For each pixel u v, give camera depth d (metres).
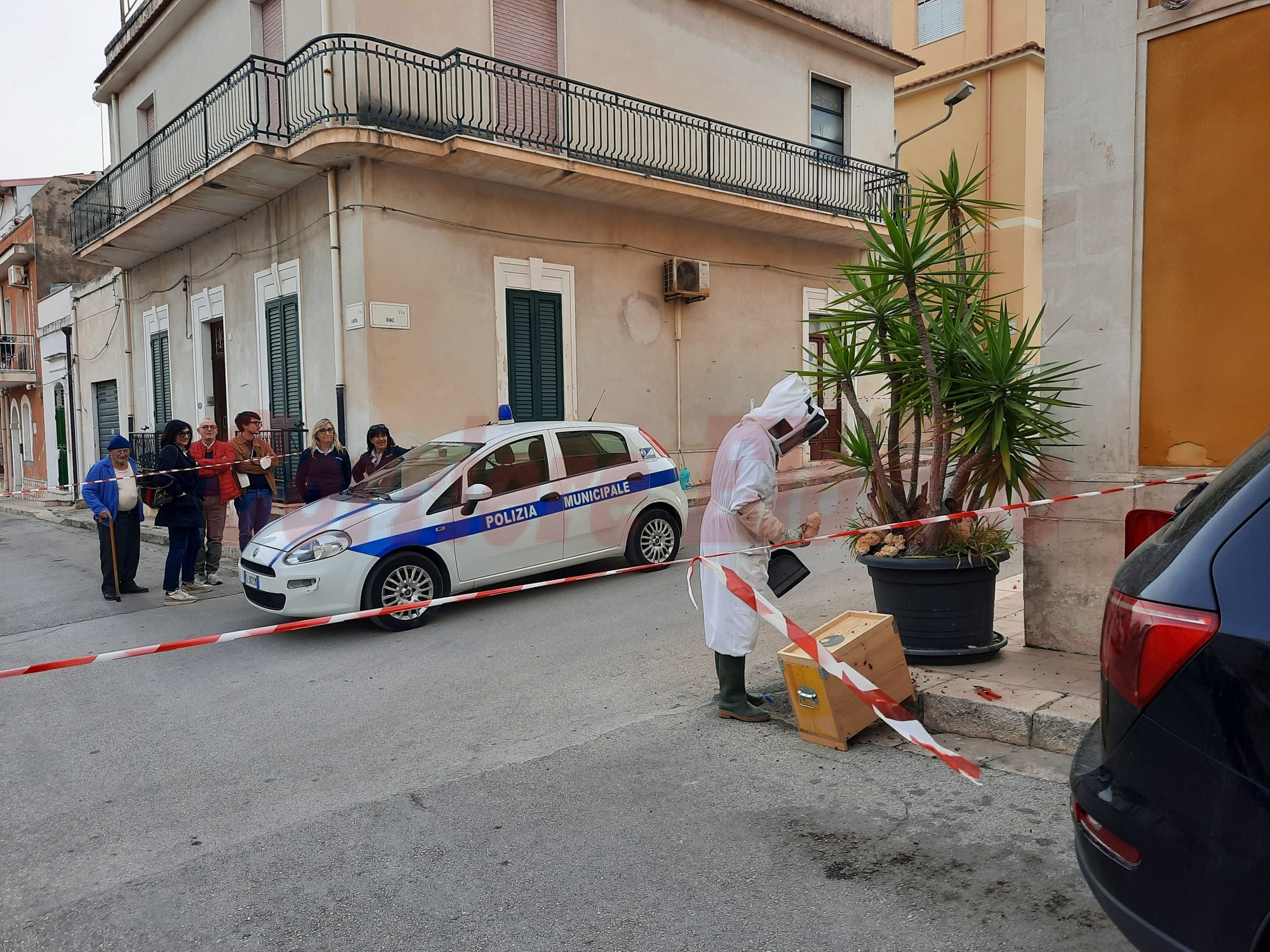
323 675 5.81
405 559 6.91
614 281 13.73
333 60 10.85
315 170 11.56
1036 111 19.45
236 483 9.21
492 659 5.98
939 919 2.72
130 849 3.48
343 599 6.68
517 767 4.11
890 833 3.29
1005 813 3.40
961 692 4.32
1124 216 4.76
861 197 16.77
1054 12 4.96
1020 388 4.57
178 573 8.51
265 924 2.88
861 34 16.84
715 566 4.43
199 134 13.32
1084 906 2.76
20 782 4.22
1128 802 1.92
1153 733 1.89
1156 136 4.66
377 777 4.09
